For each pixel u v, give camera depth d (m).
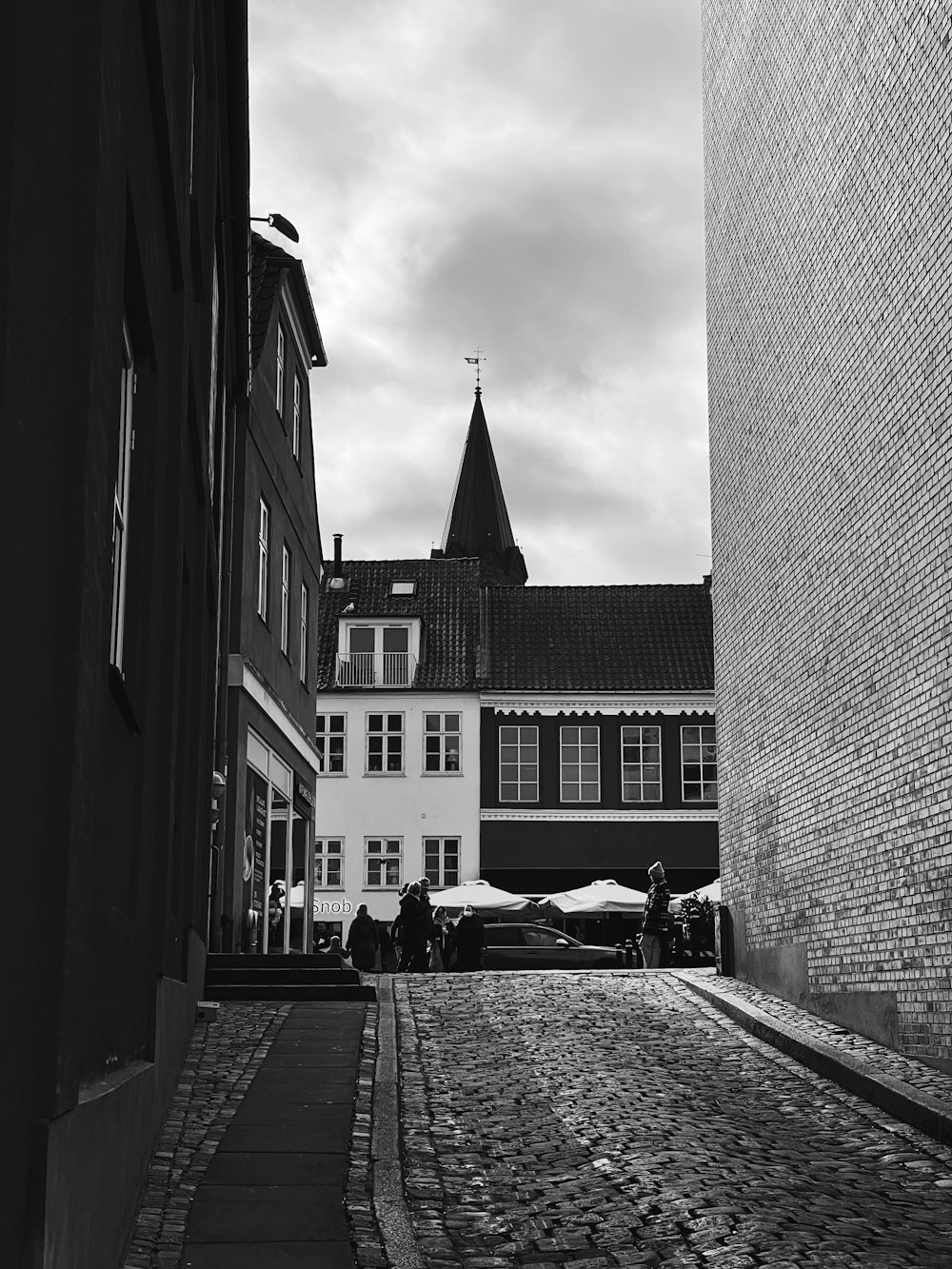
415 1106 11.96
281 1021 15.61
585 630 52.47
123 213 5.38
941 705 13.16
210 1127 10.48
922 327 13.54
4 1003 3.56
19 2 3.52
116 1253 6.37
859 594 15.48
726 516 21.64
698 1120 11.66
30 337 3.69
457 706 50.31
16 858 3.68
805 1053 14.47
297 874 31.33
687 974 21.66
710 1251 7.69
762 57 19.19
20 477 3.60
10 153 3.44
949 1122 10.84
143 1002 8.39
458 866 49.44
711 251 22.59
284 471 26.66
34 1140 3.93
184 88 8.96
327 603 53.56
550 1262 7.57
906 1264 7.53
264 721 24.33
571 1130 11.11
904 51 13.78
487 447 100.81
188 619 12.36
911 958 13.89
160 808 8.98
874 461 14.94
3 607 3.45
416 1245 7.75
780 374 18.56
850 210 15.56
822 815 16.81
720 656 22.02
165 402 8.30
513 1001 18.50
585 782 49.75
